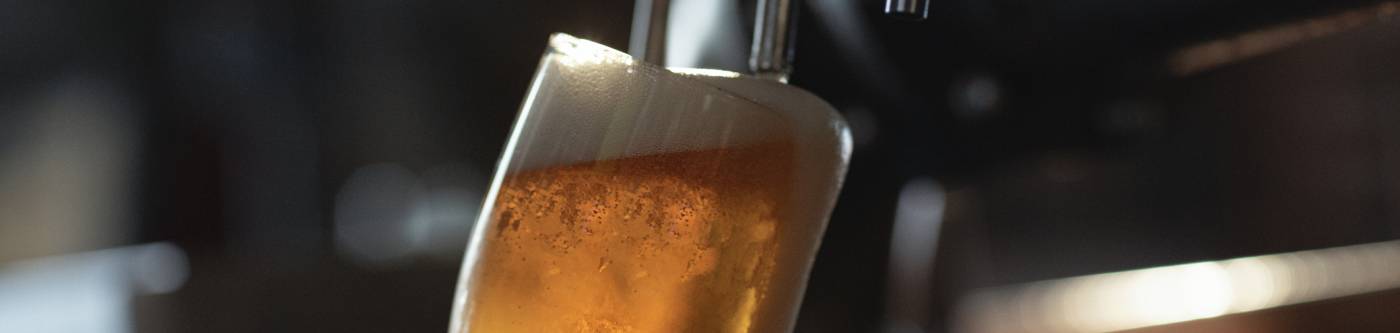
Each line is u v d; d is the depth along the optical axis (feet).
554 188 1.74
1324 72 7.30
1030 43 2.47
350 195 6.87
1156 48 2.43
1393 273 6.87
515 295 1.75
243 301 6.27
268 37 6.81
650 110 1.73
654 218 1.72
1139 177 6.89
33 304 7.27
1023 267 6.48
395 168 6.77
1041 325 6.38
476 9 6.29
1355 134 7.44
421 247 6.56
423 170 6.75
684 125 1.73
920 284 3.04
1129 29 2.42
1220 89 6.91
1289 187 7.36
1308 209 7.35
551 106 1.78
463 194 6.69
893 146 2.68
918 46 2.49
